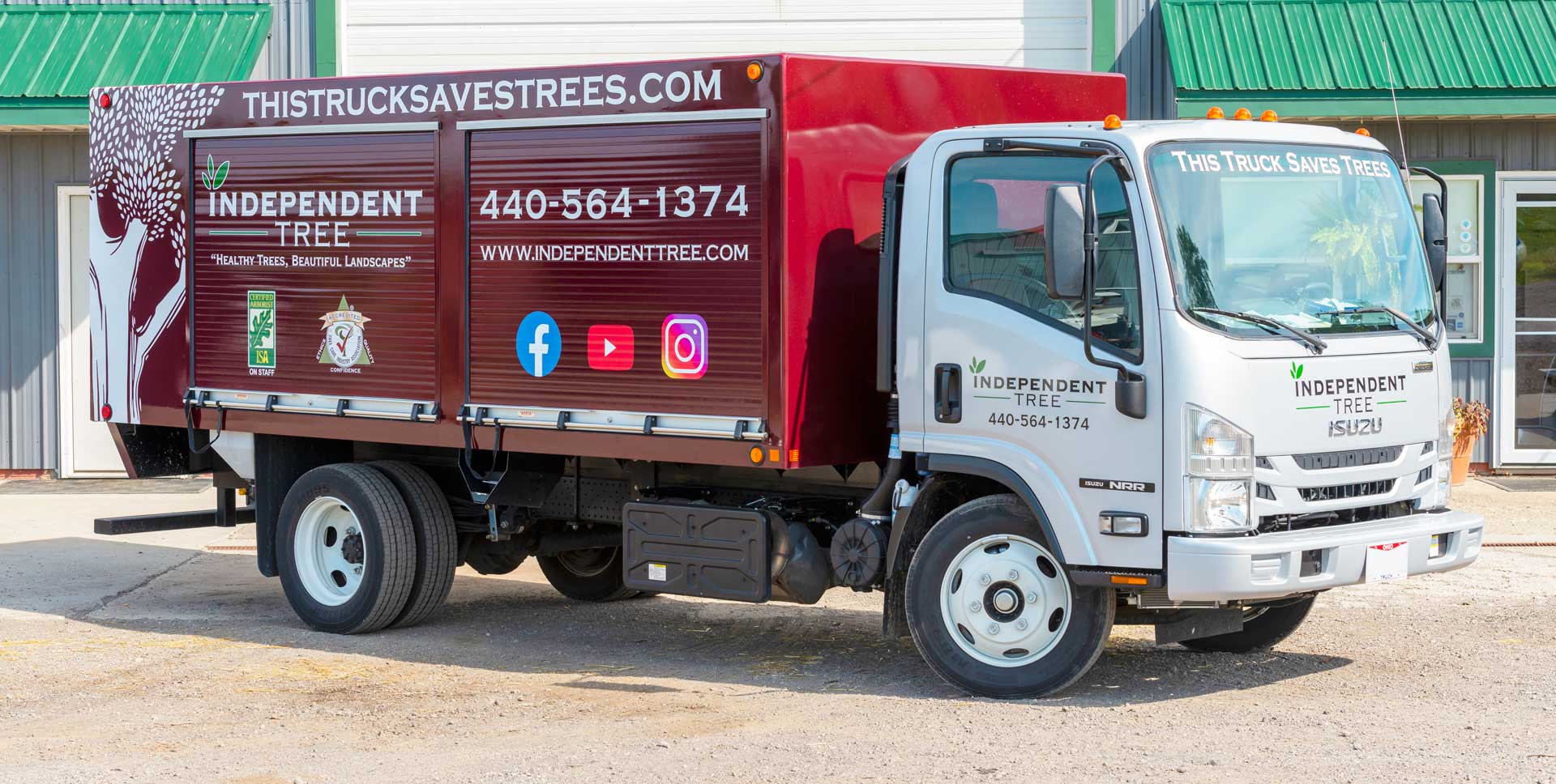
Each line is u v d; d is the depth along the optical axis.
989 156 7.28
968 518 7.40
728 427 7.64
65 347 15.57
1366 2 14.09
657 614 9.87
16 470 15.67
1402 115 13.41
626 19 14.99
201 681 7.95
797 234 7.49
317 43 15.12
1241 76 13.44
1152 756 6.31
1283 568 6.77
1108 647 8.59
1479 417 14.20
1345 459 7.15
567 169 8.11
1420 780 5.95
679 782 6.07
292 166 9.12
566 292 8.14
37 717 7.26
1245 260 7.04
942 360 7.36
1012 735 6.68
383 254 8.79
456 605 10.23
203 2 15.28
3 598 10.33
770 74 7.46
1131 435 6.86
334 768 6.34
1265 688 7.56
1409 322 7.42
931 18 14.81
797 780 6.07
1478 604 9.62
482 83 8.38
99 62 14.62
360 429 8.95
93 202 9.95
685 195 7.74
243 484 10.20
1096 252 7.00
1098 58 14.53
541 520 9.52
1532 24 13.73
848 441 7.81
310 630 9.31
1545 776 5.98
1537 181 14.65
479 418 8.45
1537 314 14.77
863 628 9.33
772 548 7.91
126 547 12.30
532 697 7.58
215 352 9.51
